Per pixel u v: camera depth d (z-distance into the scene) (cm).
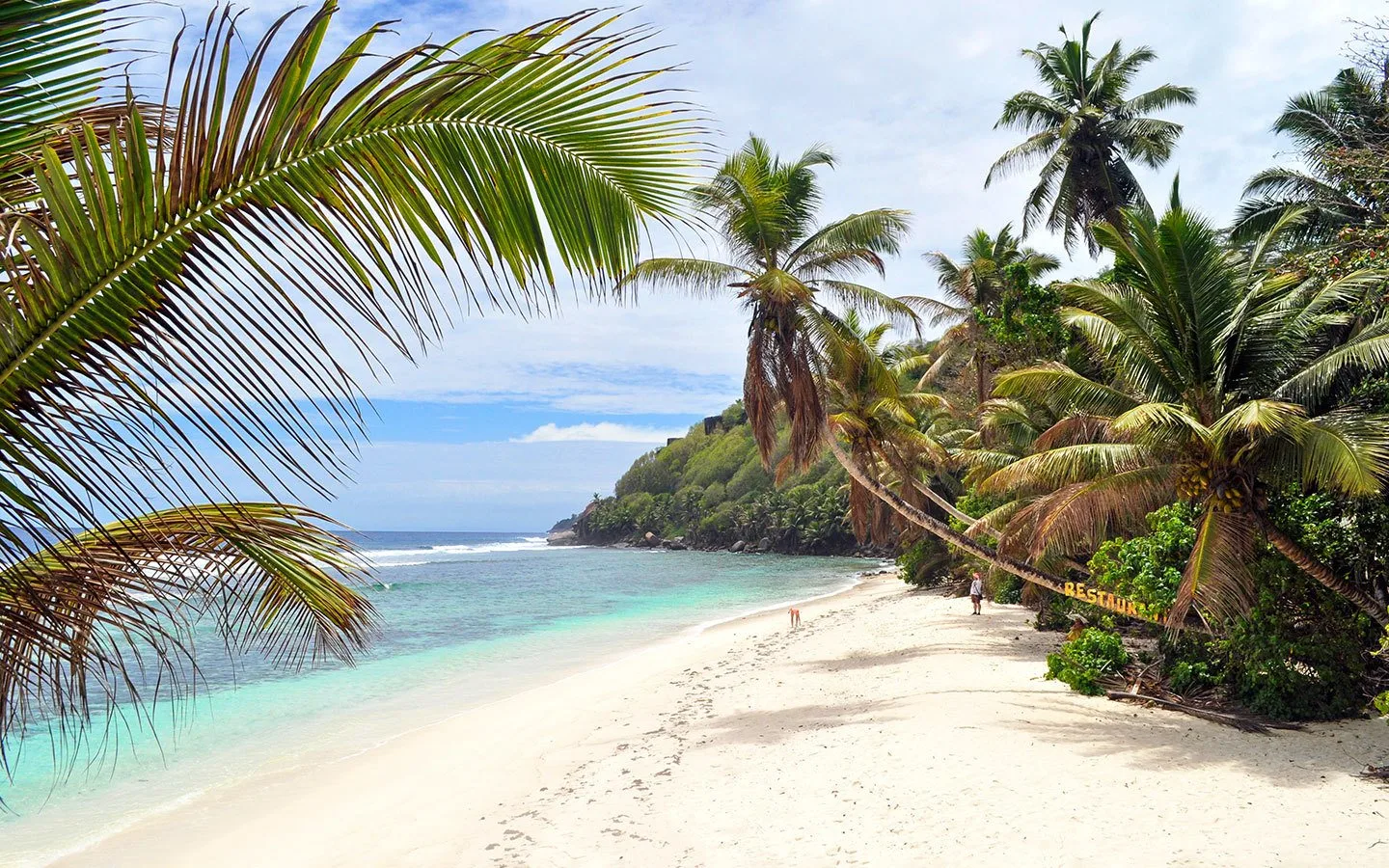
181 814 1412
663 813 1251
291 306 232
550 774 1536
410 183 250
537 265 269
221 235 229
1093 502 1498
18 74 227
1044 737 1432
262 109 227
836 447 2062
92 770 1662
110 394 221
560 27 250
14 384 215
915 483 2531
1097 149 3064
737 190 2133
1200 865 927
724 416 15250
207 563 336
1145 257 1440
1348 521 1438
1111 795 1149
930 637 2736
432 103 249
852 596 4859
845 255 2216
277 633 392
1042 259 3684
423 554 13612
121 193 217
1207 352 1447
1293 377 1423
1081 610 2431
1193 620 1697
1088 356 2489
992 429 2950
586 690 2338
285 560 373
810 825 1144
